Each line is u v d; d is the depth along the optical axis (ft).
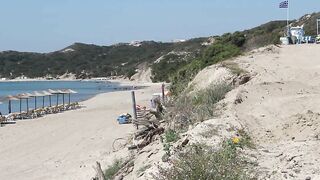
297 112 39.81
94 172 54.85
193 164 25.22
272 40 128.16
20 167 69.21
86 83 536.01
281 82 53.11
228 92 49.42
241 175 25.93
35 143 90.79
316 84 54.65
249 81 57.57
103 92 310.24
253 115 40.55
